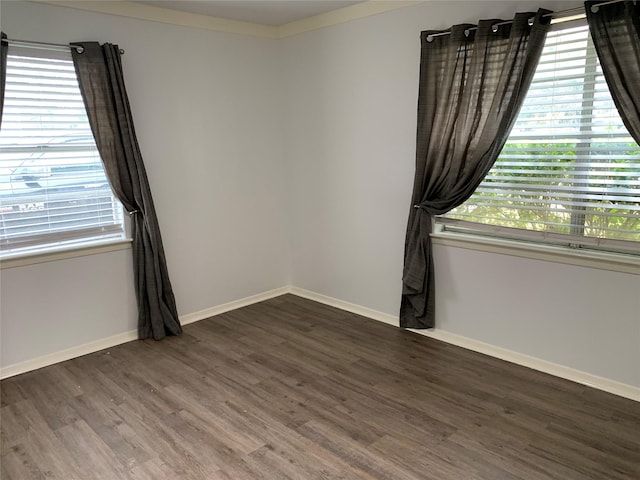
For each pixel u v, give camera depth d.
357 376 3.06
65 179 3.31
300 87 4.23
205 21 3.82
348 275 4.18
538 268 2.99
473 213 3.29
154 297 3.62
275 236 4.58
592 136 2.73
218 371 3.17
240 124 4.16
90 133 3.37
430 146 3.29
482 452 2.30
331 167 4.12
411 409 2.68
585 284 2.82
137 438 2.48
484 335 3.34
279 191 4.54
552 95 2.84
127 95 3.48
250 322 4.01
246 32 4.09
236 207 4.25
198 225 4.02
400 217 3.69
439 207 3.32
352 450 2.34
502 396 2.79
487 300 3.28
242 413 2.68
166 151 3.75
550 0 2.71
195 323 4.02
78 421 2.64
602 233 2.77
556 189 2.89
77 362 3.34
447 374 3.06
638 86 2.42
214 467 2.24
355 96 3.80
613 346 2.77
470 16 3.06
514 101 2.85
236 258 4.31
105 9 3.30
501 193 3.14
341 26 3.78
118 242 3.54
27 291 3.20
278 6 3.61
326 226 4.28
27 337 3.22
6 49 2.93
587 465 2.20
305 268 4.57
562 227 2.91
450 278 3.45
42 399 2.87
